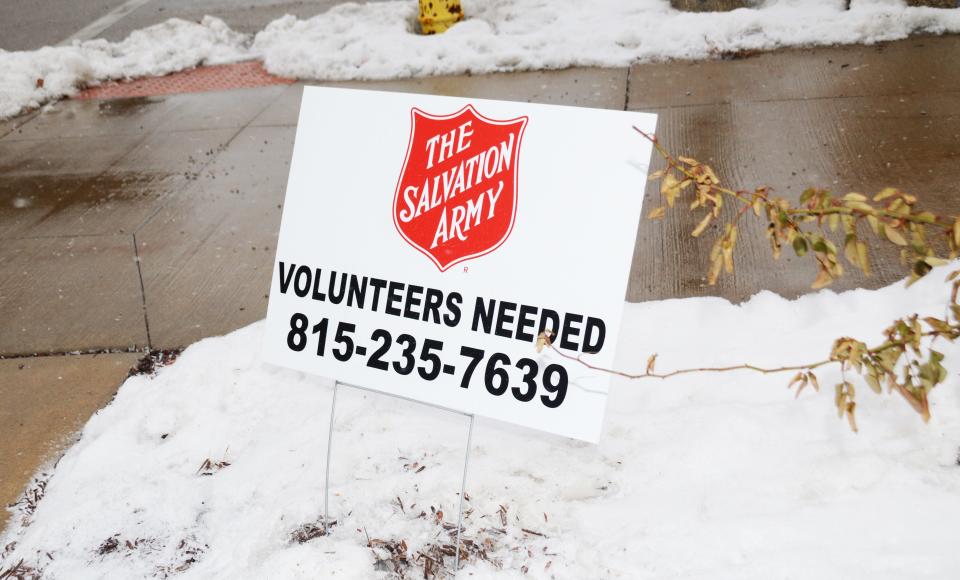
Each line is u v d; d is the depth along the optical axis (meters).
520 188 2.25
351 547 2.57
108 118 7.49
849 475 2.60
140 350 4.00
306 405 3.36
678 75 6.63
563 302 2.23
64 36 10.93
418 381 2.41
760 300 3.70
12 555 2.81
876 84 5.86
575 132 2.19
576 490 2.77
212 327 4.12
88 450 3.25
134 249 5.02
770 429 2.85
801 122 5.47
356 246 2.48
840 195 4.51
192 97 7.80
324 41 8.48
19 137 7.28
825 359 3.19
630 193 2.14
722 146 5.30
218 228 5.16
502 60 7.36
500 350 2.31
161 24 9.69
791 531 2.42
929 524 2.38
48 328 4.29
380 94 2.42
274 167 5.99
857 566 2.28
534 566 2.46
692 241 4.37
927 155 4.76
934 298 3.44
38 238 5.32
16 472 3.26
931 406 2.83
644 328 3.63
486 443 3.01
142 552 2.74
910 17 6.64
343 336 2.51
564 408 2.24
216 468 3.11
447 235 2.36
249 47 9.19
